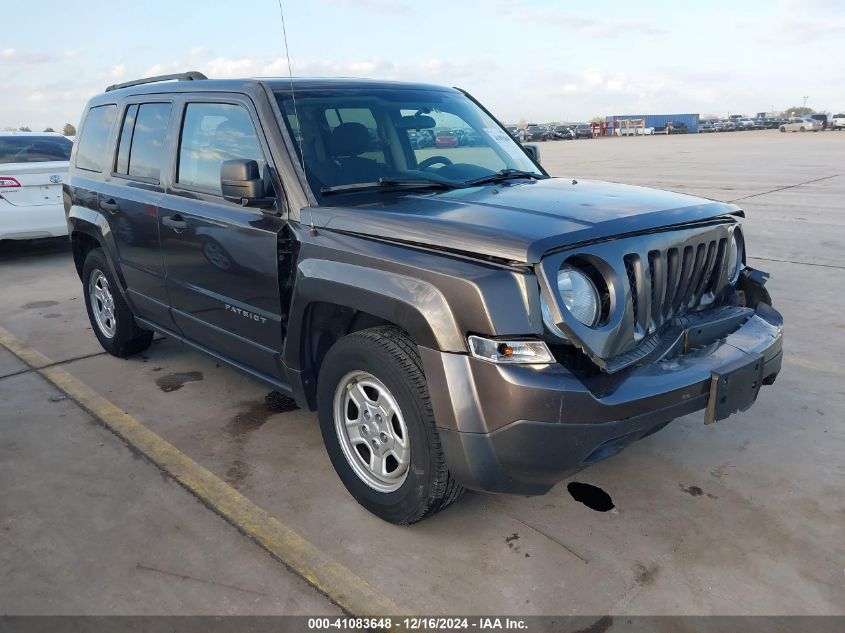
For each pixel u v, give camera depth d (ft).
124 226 14.88
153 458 12.30
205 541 9.86
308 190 10.70
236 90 12.02
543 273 8.05
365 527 10.14
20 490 11.27
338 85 12.67
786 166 68.90
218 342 13.02
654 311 9.32
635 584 8.84
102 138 16.35
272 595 8.74
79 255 17.98
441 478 9.04
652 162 78.89
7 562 9.45
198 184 12.79
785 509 10.38
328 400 10.44
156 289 14.42
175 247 13.24
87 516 10.52
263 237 10.96
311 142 11.26
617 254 8.69
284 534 10.00
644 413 8.46
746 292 11.31
